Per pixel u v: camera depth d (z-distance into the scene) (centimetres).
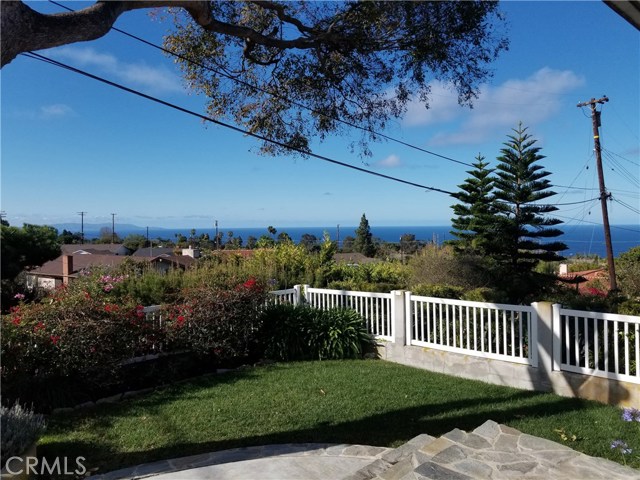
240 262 1339
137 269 1096
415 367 771
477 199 1736
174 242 6550
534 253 1634
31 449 384
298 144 853
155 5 441
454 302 736
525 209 1612
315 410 557
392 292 812
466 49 634
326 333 836
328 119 810
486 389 640
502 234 1623
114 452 448
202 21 525
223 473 401
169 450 453
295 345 827
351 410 557
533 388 634
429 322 768
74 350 560
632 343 574
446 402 583
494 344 708
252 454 441
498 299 798
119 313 615
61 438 480
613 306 636
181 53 796
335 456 434
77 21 353
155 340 690
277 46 623
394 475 368
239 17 746
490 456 385
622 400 554
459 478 346
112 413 554
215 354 753
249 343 823
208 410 560
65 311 588
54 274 2905
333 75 744
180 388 655
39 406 551
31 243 1588
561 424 499
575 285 1697
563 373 610
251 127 876
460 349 722
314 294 966
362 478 368
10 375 536
